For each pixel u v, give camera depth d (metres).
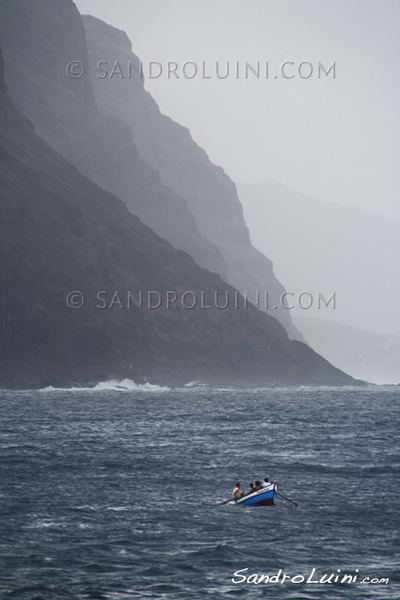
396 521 155.75
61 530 145.75
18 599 113.25
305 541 142.12
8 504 163.88
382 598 116.19
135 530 147.00
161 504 167.62
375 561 131.38
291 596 116.56
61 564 127.69
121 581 121.06
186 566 128.00
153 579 122.25
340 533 147.38
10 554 131.62
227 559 131.50
